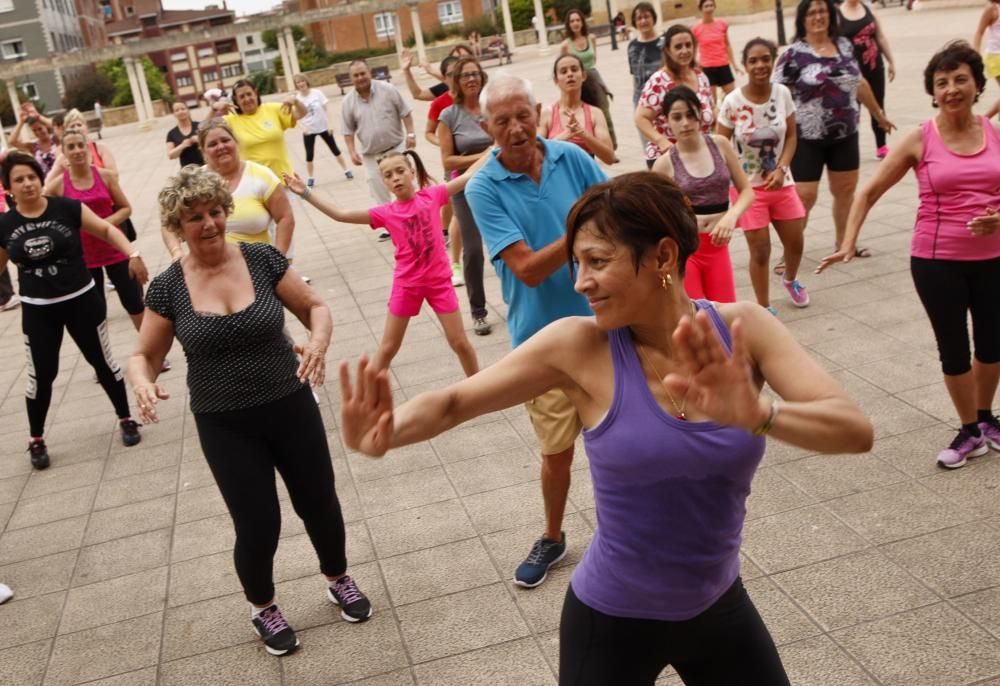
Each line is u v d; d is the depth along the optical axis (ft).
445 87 36.50
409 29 245.65
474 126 26.73
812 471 16.80
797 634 12.87
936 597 13.17
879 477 16.37
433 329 27.27
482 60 160.45
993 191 15.34
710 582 8.14
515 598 14.55
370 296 31.58
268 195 20.63
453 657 13.46
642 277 7.61
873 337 21.94
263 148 34.01
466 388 8.24
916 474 16.30
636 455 7.78
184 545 17.72
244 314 13.03
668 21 170.81
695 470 7.73
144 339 13.39
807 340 22.33
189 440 22.48
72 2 288.51
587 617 8.38
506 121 13.38
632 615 8.21
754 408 6.63
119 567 17.26
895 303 23.62
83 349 21.93
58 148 37.88
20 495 20.85
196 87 364.17
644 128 26.25
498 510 17.12
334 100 134.41
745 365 6.57
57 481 21.30
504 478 18.25
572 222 7.75
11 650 15.17
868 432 7.27
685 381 6.61
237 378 13.14
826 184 36.06
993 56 36.68
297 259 37.99
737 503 8.07
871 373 20.25
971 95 15.24
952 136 15.55
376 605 14.92
